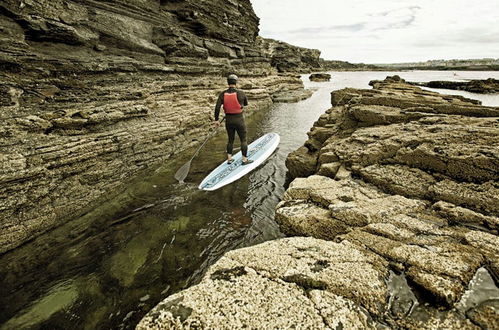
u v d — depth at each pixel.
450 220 3.55
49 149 5.34
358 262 2.75
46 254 4.29
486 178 4.04
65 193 5.41
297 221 4.16
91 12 10.66
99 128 6.93
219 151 9.35
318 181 5.26
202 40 18.34
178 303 2.27
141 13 13.53
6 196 4.43
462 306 2.22
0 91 6.05
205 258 4.15
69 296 3.47
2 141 4.97
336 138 7.31
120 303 3.37
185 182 6.92
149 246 4.45
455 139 4.79
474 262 2.61
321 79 51.75
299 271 2.62
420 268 2.60
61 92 7.64
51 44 8.70
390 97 7.89
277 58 65.94
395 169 4.95
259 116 16.03
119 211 5.54
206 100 13.09
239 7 25.41
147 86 10.46
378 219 3.67
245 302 2.26
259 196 6.18
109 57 10.22
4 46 7.06
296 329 2.02
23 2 7.89
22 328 3.05
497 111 5.98
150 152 7.95
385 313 2.24
